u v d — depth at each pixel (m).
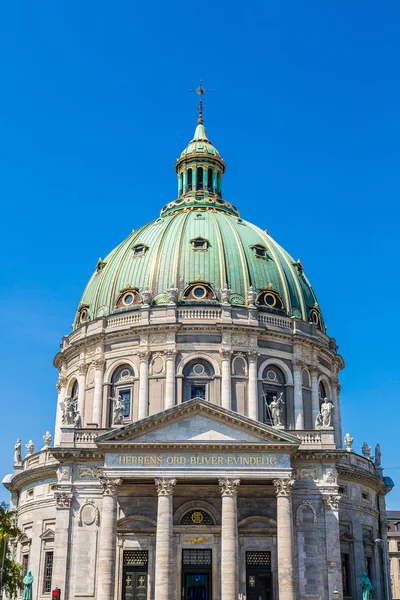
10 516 62.50
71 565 55.59
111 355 70.38
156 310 69.81
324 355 74.75
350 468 63.09
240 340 68.69
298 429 63.25
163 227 77.88
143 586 56.09
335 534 55.84
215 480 55.53
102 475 55.88
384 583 66.62
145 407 66.75
